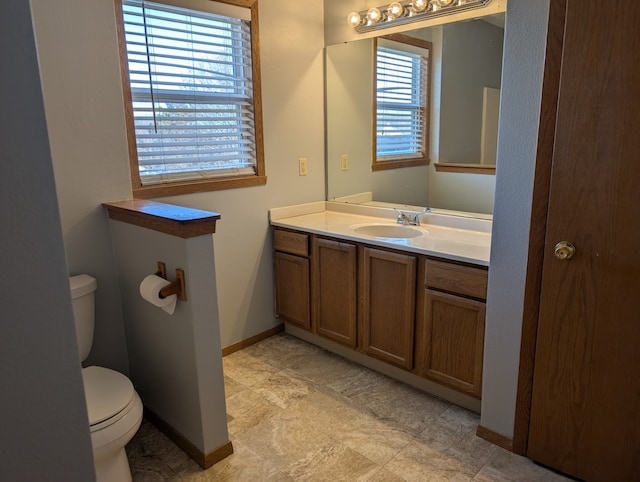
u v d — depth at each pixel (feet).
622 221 5.11
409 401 7.80
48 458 1.86
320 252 9.00
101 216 6.99
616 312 5.32
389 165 9.67
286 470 6.21
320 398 7.91
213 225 5.87
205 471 6.22
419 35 8.75
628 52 4.80
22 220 1.65
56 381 1.82
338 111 10.29
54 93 6.31
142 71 7.61
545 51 5.33
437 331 7.41
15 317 1.68
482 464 6.28
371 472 6.15
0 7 1.52
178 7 7.78
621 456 5.57
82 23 6.46
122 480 5.67
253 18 8.77
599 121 5.08
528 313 5.99
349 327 8.81
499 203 6.03
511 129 5.77
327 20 10.11
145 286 5.92
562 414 5.94
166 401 6.85
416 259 7.49
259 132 9.27
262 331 10.21
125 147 7.11
